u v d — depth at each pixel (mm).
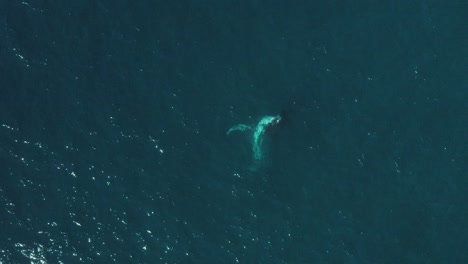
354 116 85062
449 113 85438
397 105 85688
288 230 79812
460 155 83375
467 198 81438
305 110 85062
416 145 83875
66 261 77312
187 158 82688
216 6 90312
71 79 85438
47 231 78500
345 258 78625
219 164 82562
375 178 82375
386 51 88375
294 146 83438
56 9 88812
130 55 87062
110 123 83750
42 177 80875
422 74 87250
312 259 78500
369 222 80375
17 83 84688
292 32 89125
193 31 88750
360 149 83500
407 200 81375
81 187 80688
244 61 87312
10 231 78125
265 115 84625
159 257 78000
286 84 86312
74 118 83688
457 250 79125
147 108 84688
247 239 79250
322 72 87000
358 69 87312
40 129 82875
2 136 82125
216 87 85938
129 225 79312
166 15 89438
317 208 80875
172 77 86250
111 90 85250
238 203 80938
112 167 81812
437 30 89688
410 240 79562
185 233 79250
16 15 87938
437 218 80500
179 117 84438
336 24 89688
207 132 83875
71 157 81938
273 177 82125
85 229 78812
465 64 87875
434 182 82188
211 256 78312
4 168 80812
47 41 87062
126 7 89562
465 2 91500
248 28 89188
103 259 77625
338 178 82250
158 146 83062
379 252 79062
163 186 81312
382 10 90625
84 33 87875
